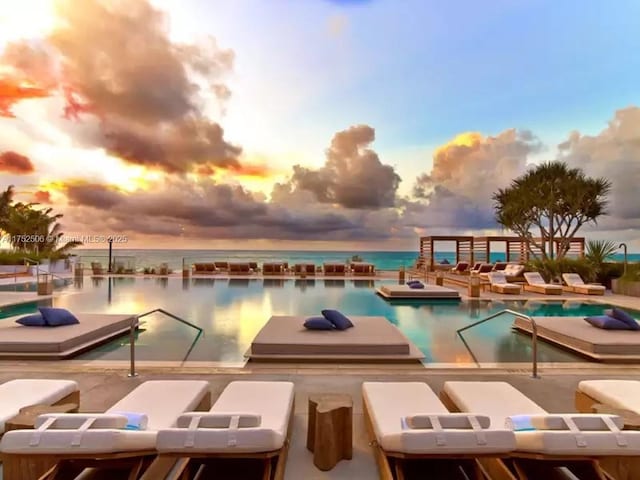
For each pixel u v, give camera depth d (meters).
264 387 3.22
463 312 10.31
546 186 18.72
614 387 3.26
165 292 14.13
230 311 10.20
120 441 2.03
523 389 4.25
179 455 2.00
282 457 2.47
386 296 12.69
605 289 14.98
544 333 6.95
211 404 3.60
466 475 2.49
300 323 7.00
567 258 17.02
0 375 4.64
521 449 2.13
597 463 2.24
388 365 5.43
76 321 6.80
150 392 3.09
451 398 3.23
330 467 2.62
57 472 2.21
